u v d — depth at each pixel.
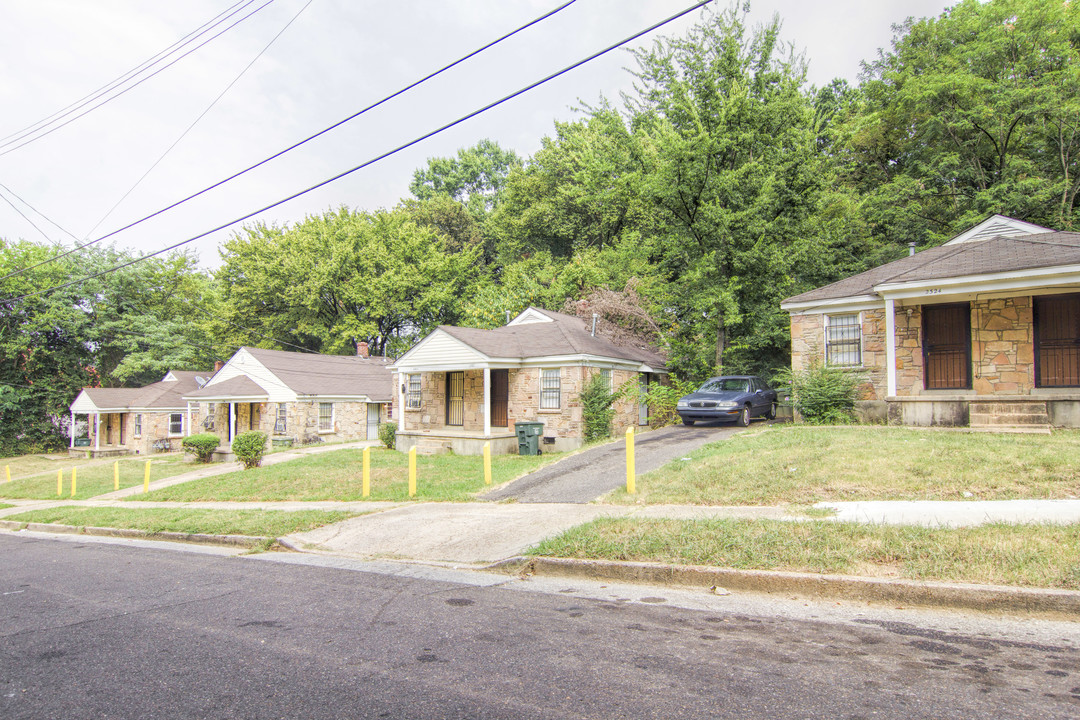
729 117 21.00
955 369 15.41
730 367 24.25
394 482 14.45
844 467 9.70
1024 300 14.53
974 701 3.46
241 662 4.49
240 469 20.38
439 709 3.56
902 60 30.97
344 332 42.09
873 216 27.41
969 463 9.27
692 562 6.28
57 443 42.22
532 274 36.03
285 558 8.54
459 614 5.45
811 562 5.95
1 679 4.35
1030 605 4.93
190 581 7.36
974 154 26.69
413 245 42.59
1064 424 12.81
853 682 3.75
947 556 5.76
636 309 24.58
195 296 50.12
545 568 6.84
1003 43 25.45
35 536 12.72
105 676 4.34
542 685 3.84
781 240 22.22
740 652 4.30
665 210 22.94
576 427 19.95
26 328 40.06
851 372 16.69
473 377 22.88
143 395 37.91
